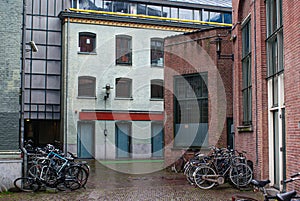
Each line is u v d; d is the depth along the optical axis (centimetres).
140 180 1388
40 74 2506
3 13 1172
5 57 1160
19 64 1170
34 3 2520
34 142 2623
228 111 1552
